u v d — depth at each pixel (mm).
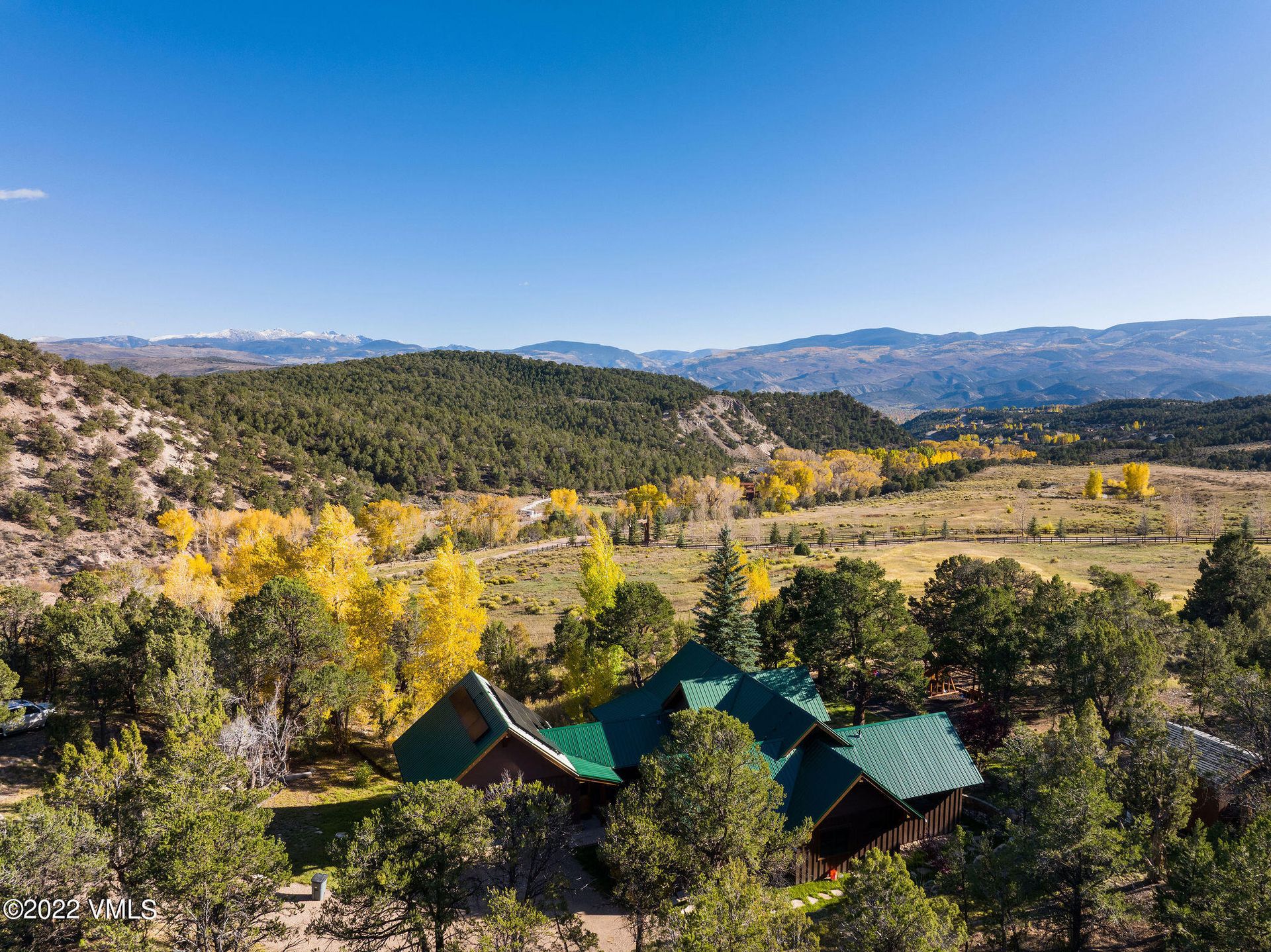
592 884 28625
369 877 19141
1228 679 32312
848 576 43844
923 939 16766
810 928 25828
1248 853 19516
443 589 43906
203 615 52500
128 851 20656
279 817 33062
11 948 17797
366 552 50219
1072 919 23031
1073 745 27547
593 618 58906
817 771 32000
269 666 36562
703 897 17422
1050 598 46719
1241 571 49531
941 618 51094
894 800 31188
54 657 42125
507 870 22031
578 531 159250
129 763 22797
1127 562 96875
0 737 38438
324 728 39844
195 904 17922
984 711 40500
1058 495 180125
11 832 18234
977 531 133750
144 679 33594
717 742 23703
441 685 43812
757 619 51938
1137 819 25125
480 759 31578
